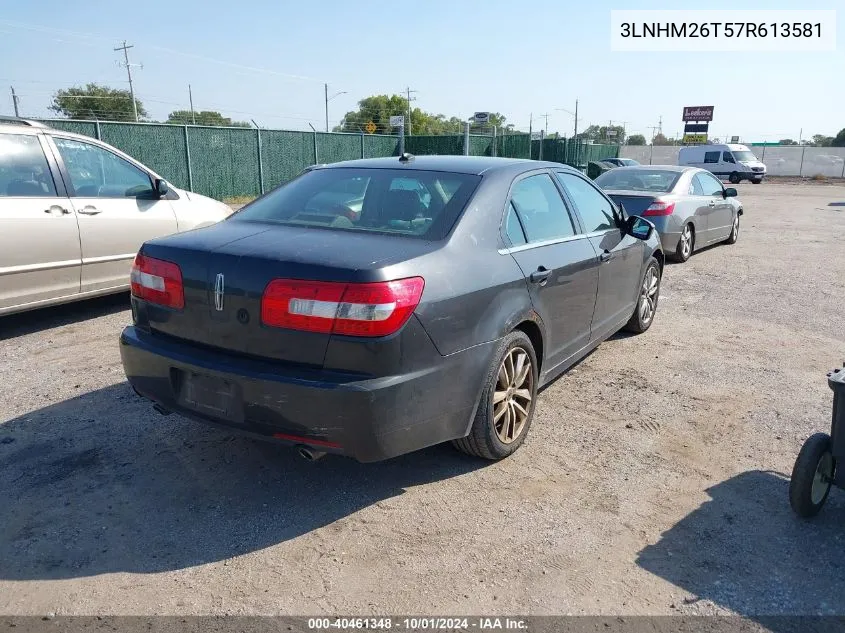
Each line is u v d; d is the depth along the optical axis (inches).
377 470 142.9
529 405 152.0
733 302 302.2
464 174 149.4
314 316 111.6
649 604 103.6
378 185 148.8
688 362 216.2
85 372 196.1
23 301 223.5
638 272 220.2
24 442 152.1
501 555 114.9
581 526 123.6
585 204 189.6
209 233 136.2
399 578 108.7
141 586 105.9
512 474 142.3
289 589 105.7
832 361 219.3
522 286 143.2
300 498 132.0
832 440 120.4
